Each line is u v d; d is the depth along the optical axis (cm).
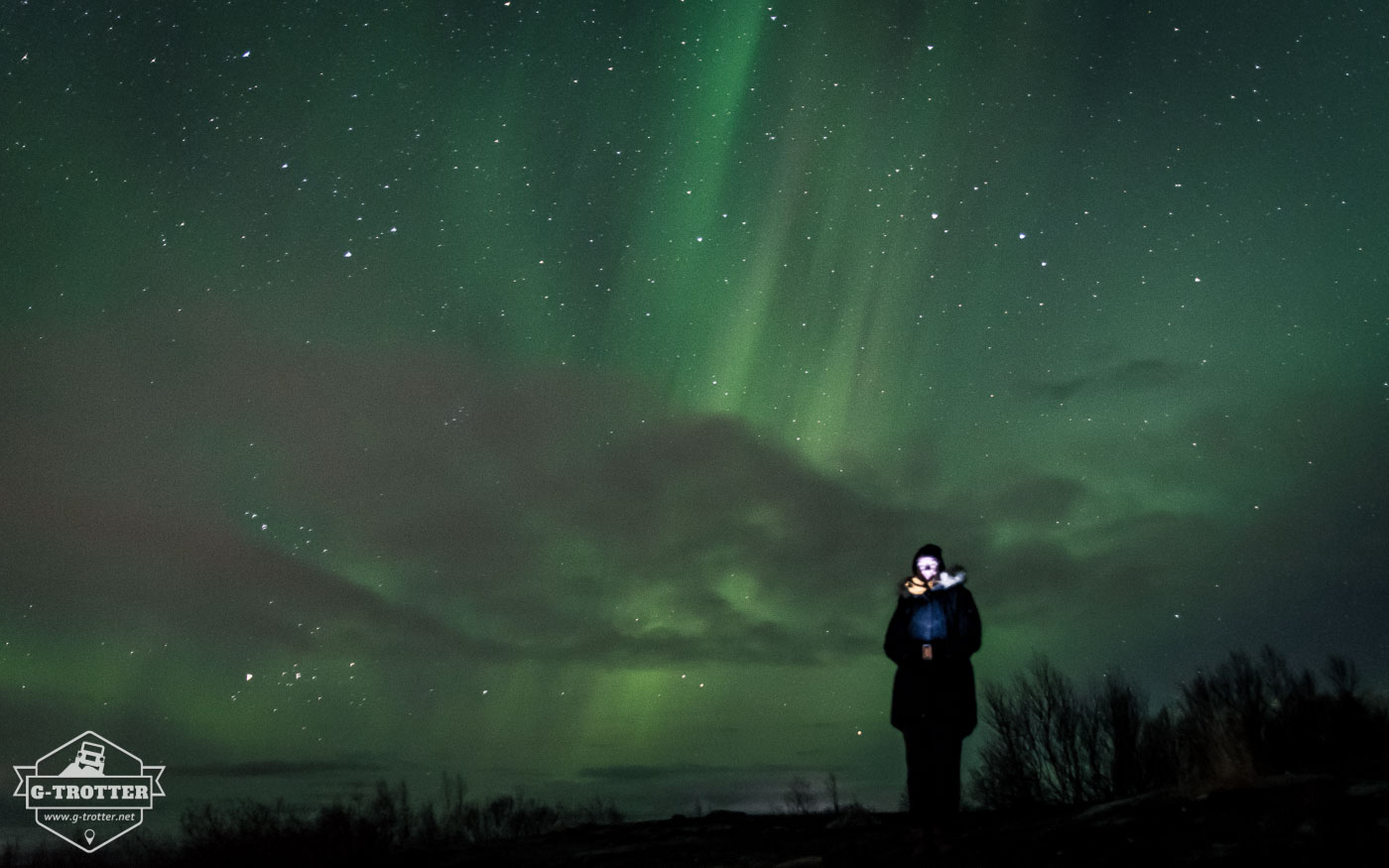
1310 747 635
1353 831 400
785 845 624
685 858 626
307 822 883
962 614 605
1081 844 481
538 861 706
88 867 935
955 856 505
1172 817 494
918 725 596
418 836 954
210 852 838
